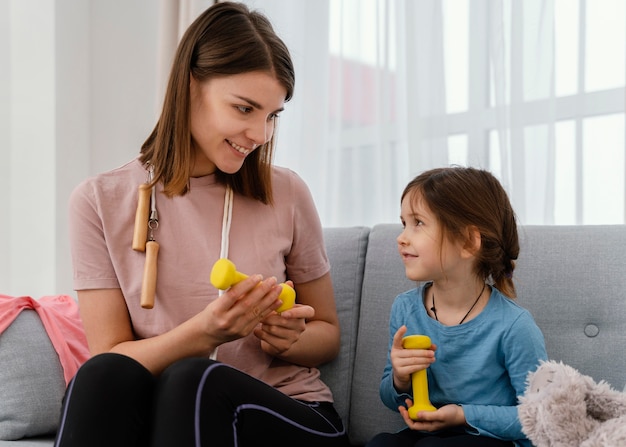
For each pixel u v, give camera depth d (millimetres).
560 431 951
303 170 2191
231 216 1328
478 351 1222
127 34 2641
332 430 1194
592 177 1697
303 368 1362
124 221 1283
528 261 1370
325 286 1438
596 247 1340
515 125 1757
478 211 1243
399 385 1253
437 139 1924
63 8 2502
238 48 1223
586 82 1708
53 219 2480
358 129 2127
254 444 1062
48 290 2492
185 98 1278
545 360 1192
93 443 940
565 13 1744
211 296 1268
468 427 1176
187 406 967
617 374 1258
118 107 2635
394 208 2027
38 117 2523
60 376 1330
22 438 1271
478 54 1864
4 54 2592
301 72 2215
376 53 2072
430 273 1251
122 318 1270
